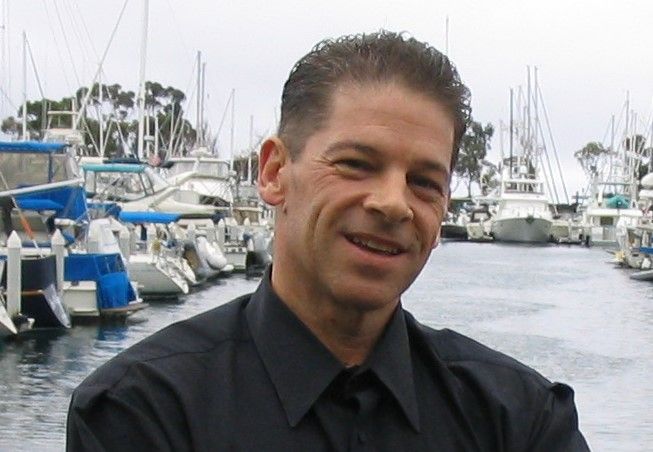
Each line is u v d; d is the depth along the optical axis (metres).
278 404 2.21
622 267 58.97
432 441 2.29
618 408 16.33
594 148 126.94
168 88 90.25
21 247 22.14
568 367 20.95
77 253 24.77
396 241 2.19
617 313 33.44
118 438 2.19
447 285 44.28
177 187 41.09
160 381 2.23
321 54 2.29
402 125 2.20
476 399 2.37
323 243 2.21
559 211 101.56
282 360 2.24
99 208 31.05
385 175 2.20
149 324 24.58
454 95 2.26
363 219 2.19
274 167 2.34
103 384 2.23
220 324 2.34
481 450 2.32
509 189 85.19
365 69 2.23
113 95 83.62
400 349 2.29
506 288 43.25
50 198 25.53
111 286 24.11
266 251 43.94
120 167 37.84
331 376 2.21
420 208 2.22
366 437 2.21
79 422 2.20
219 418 2.20
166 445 2.19
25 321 21.33
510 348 23.81
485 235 88.50
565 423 2.45
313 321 2.26
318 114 2.24
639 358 22.38
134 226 37.19
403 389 2.26
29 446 12.44
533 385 2.46
